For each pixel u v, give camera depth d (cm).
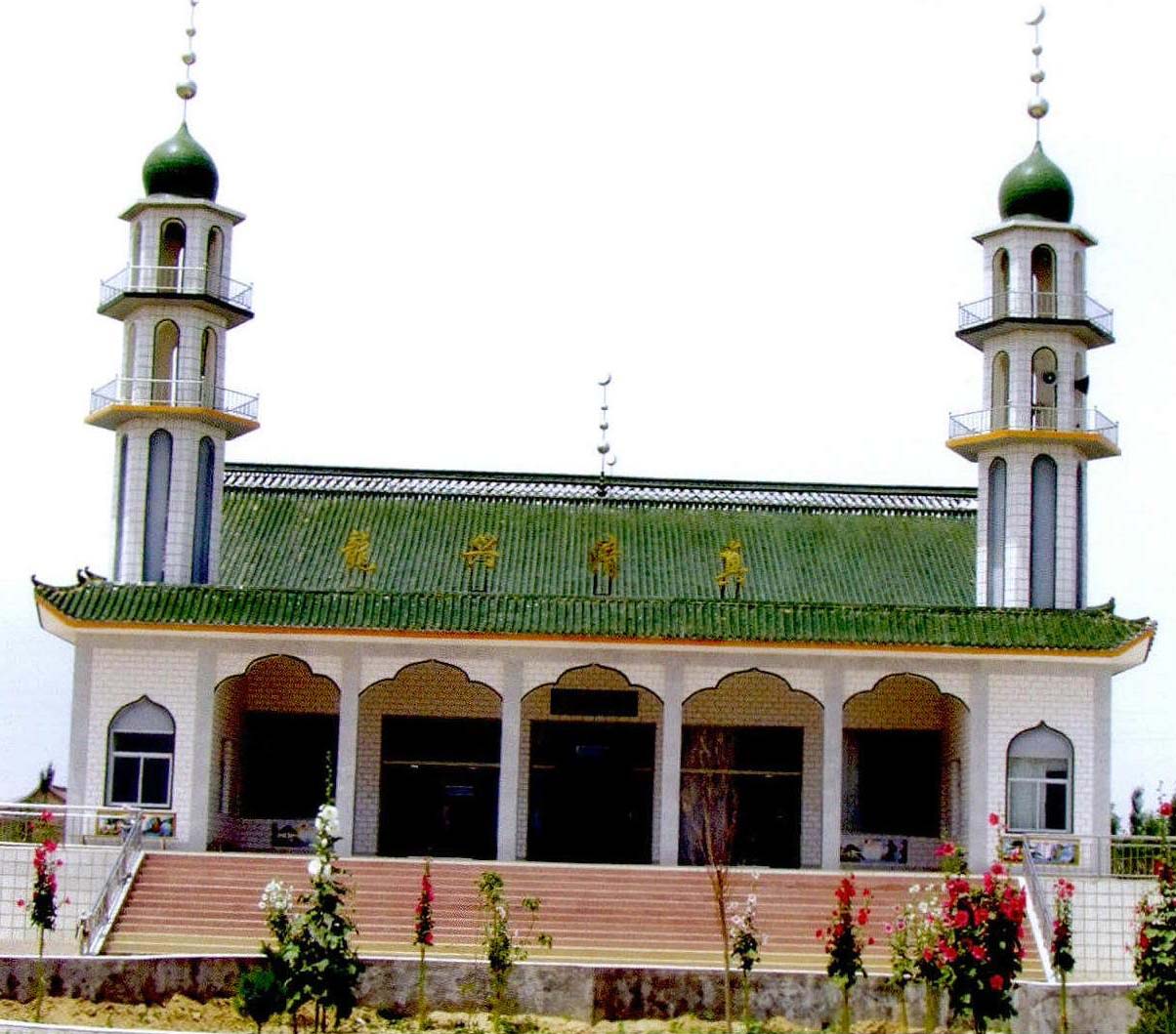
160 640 5072
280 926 3244
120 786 5050
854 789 5700
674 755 5062
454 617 5066
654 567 5903
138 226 5550
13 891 4538
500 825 5022
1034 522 5419
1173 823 4872
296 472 6269
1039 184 5472
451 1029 3609
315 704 5684
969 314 5544
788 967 4303
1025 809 5056
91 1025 3478
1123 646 4997
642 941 4434
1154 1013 3173
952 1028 3641
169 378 5559
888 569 5947
